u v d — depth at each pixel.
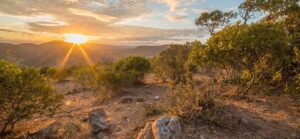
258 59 8.45
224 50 8.84
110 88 13.41
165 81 17.50
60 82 26.23
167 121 4.73
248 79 8.53
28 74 6.59
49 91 6.96
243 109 7.05
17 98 6.21
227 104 5.83
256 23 8.84
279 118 6.30
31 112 6.54
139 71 16.88
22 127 6.99
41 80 6.94
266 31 8.05
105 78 13.19
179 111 5.49
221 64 9.58
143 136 4.79
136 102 9.93
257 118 6.13
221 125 5.18
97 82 13.40
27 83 6.44
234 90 8.80
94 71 17.69
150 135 4.70
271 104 7.87
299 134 5.12
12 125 6.36
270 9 16.03
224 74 10.77
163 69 16.47
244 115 5.95
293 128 5.52
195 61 10.12
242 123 5.34
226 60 9.17
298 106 7.55
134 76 15.94
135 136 5.34
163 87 14.80
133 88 14.84
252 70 8.58
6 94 5.92
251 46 7.99
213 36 9.62
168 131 4.46
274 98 8.77
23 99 6.29
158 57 17.19
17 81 6.07
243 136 4.86
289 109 7.21
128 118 7.07
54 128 6.23
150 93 12.77
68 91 17.44
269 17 16.55
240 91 8.85
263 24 8.61
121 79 13.53
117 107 9.12
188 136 4.64
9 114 6.07
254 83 8.81
